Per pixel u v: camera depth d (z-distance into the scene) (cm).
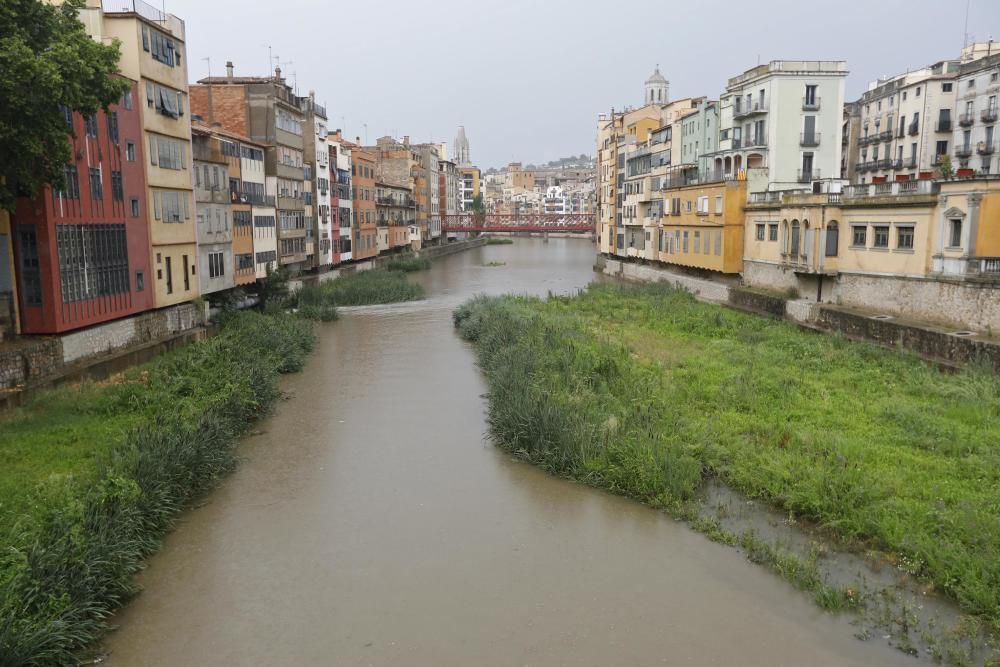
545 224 14250
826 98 5303
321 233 6431
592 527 1648
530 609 1323
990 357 2620
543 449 2031
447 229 13288
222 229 4144
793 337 3444
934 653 1166
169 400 2309
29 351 2450
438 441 2250
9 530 1383
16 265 2600
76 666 1156
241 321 3762
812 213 3922
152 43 3303
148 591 1391
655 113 7838
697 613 1305
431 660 1179
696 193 5500
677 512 1686
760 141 5422
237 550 1553
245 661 1182
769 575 1430
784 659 1173
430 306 5441
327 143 6575
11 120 2050
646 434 1994
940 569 1352
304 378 3102
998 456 1806
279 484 1912
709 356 3089
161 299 3409
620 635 1241
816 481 1689
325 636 1246
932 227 3178
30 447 1920
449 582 1417
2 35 2067
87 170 2816
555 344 3170
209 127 4303
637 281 7025
